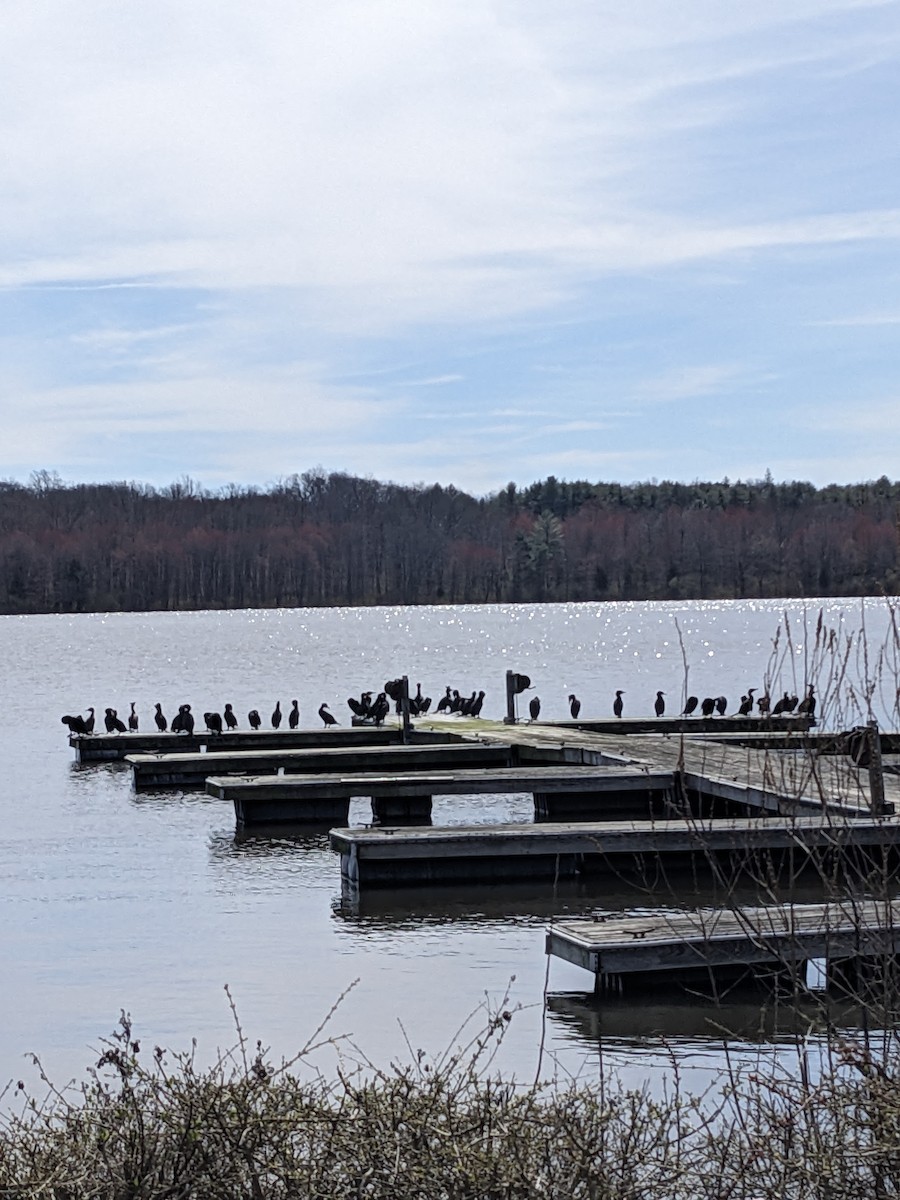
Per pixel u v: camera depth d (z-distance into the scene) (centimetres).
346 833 1653
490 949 1341
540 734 2717
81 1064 1005
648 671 6219
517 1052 1015
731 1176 525
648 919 1220
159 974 1255
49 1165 528
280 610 16075
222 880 1703
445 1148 519
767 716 657
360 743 2975
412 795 2044
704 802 1998
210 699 4906
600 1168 525
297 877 1723
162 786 2556
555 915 1488
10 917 1498
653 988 1160
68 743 3397
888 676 2336
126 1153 527
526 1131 540
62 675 6181
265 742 2978
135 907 1548
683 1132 572
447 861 1655
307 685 5572
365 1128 536
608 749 2302
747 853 702
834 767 651
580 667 6525
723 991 1167
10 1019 1122
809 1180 515
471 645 8581
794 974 624
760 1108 614
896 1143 511
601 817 2106
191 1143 518
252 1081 552
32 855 1880
